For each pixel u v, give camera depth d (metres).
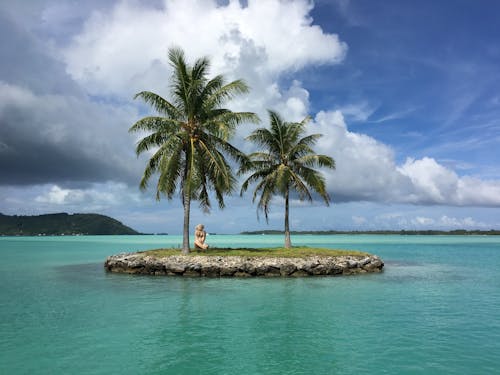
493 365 10.06
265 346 11.60
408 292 21.06
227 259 28.94
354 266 30.31
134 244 94.88
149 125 30.55
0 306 17.47
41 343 11.93
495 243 103.00
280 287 22.69
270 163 38.25
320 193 36.34
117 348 11.44
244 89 31.75
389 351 11.15
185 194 31.95
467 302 18.34
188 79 32.16
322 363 10.23
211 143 32.53
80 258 48.28
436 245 88.38
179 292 20.91
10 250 69.06
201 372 9.63
